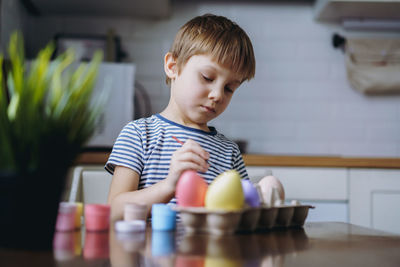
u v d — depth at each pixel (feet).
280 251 1.62
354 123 7.53
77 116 1.54
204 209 1.95
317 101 7.55
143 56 7.50
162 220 2.07
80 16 7.45
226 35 3.32
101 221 2.02
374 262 1.49
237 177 2.01
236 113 7.51
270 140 7.49
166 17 7.55
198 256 1.45
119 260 1.36
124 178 3.40
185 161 2.51
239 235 1.98
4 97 1.48
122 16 7.52
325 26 7.62
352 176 5.69
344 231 2.31
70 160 1.56
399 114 7.55
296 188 5.63
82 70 1.63
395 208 5.68
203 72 3.22
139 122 3.80
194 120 3.45
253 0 7.63
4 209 1.44
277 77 7.57
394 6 6.88
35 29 7.36
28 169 1.44
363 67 7.41
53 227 1.53
